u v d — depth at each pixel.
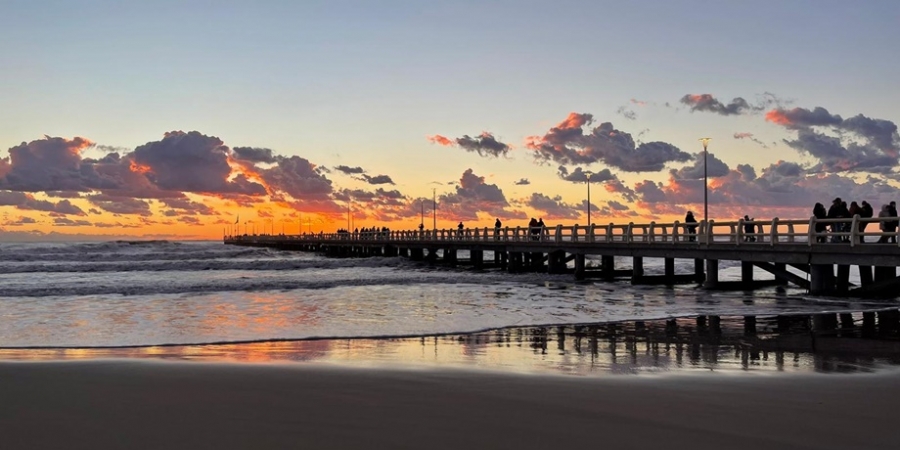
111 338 14.05
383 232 73.50
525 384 8.82
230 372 9.66
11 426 6.79
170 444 6.21
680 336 14.00
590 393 8.27
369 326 15.88
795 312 18.44
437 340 13.65
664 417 7.12
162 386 8.68
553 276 36.44
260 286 27.98
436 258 59.16
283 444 6.20
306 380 9.08
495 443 6.22
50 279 34.38
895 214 23.11
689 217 31.50
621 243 31.58
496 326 15.89
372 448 6.08
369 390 8.43
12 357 11.50
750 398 8.01
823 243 22.00
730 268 47.41
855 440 6.34
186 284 28.11
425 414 7.25
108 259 65.44
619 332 14.77
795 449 6.07
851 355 11.38
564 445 6.17
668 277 31.42
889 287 21.89
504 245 43.78
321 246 100.00
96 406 7.62
